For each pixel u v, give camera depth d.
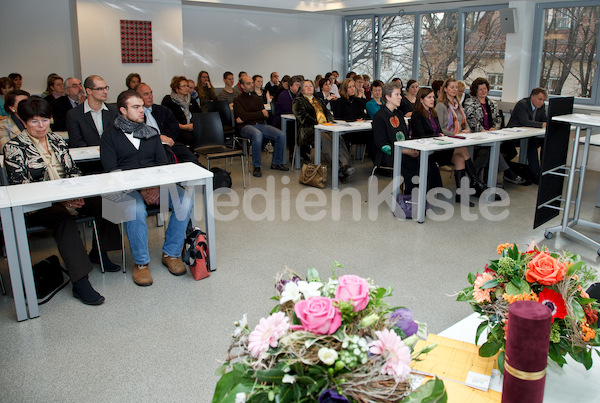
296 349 0.98
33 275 2.98
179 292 3.20
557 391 1.41
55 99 6.47
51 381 2.30
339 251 3.85
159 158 3.71
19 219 2.72
